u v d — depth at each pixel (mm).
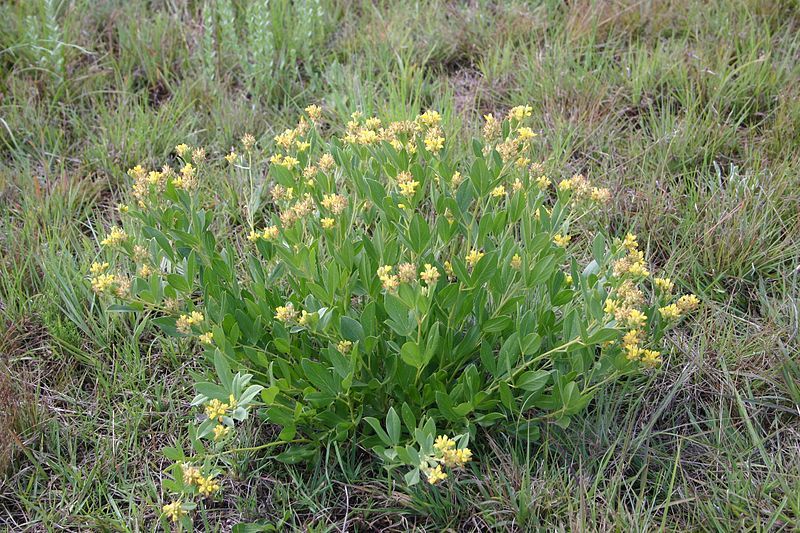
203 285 2512
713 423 2525
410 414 2234
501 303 2361
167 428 2639
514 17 4582
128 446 2551
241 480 2469
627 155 3629
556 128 3725
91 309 2939
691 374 2711
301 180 2539
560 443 2461
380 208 2398
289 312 2166
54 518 2381
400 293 2053
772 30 4348
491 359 2301
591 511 2182
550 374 2311
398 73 4285
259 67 4148
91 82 4188
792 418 2582
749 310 2961
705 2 4555
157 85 4309
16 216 3441
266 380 2514
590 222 3254
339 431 2363
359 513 2357
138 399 2713
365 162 2633
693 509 2324
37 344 2951
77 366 2885
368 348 2262
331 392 2264
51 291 3018
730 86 3936
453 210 2371
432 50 4328
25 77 4176
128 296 2287
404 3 4707
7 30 4391
